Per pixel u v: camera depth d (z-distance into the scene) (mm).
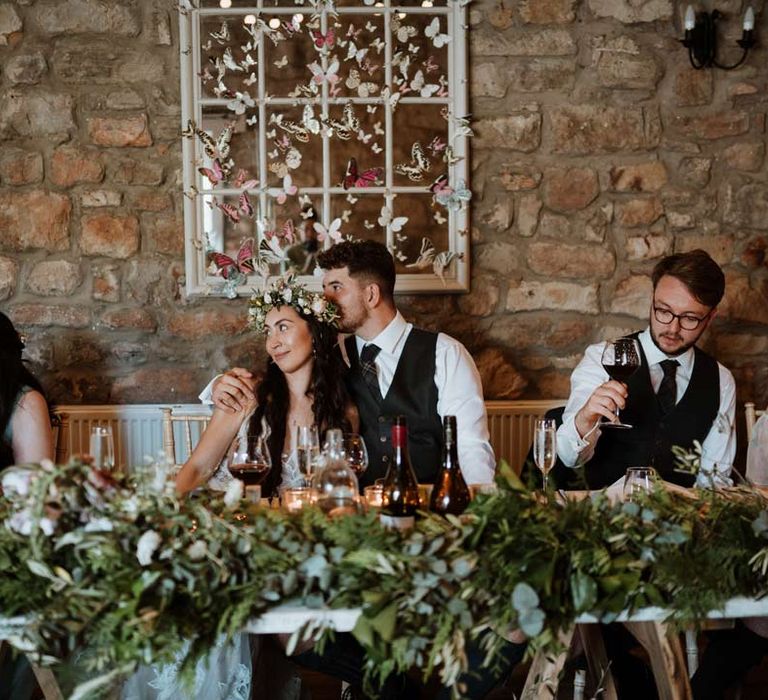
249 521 1984
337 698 3107
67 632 1777
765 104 4324
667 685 2055
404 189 4246
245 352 4277
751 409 3318
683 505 2033
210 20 4160
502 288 4336
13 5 4117
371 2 4156
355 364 3100
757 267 4363
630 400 3211
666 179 4336
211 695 2447
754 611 1923
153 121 4188
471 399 3053
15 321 4215
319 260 3109
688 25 4133
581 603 1805
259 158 4219
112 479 1876
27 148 4168
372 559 1794
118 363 4273
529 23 4246
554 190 4309
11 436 2561
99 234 4203
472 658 2252
